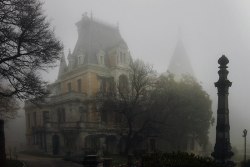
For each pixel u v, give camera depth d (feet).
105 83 172.86
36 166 88.12
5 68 66.59
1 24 63.93
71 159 105.29
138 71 134.51
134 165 75.97
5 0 64.28
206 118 163.12
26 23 64.34
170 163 35.99
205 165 37.55
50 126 151.84
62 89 186.80
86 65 167.63
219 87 61.72
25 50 66.95
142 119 146.20
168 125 139.64
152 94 138.31
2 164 65.16
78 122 145.59
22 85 67.21
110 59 179.63
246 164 80.84
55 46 69.41
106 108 133.90
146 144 160.35
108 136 152.56
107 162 70.59
